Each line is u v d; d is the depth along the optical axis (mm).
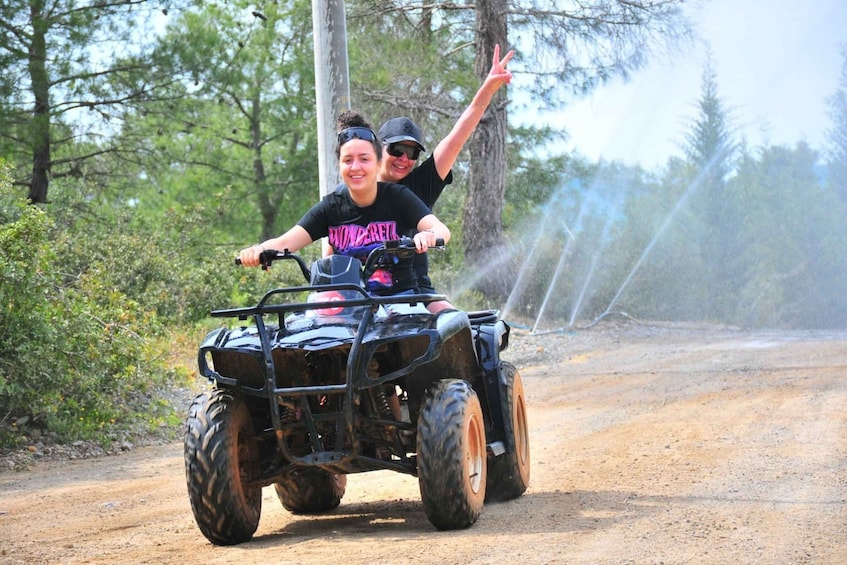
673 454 10047
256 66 38469
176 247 26266
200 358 6945
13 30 25469
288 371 7207
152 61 27391
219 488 6777
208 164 38531
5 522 8414
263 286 24375
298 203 39062
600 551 6039
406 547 6363
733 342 27266
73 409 13562
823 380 16344
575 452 10617
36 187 28031
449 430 6762
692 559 5805
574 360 23625
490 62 31484
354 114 7934
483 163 32656
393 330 6766
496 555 6004
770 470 8883
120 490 9977
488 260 32875
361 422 7023
